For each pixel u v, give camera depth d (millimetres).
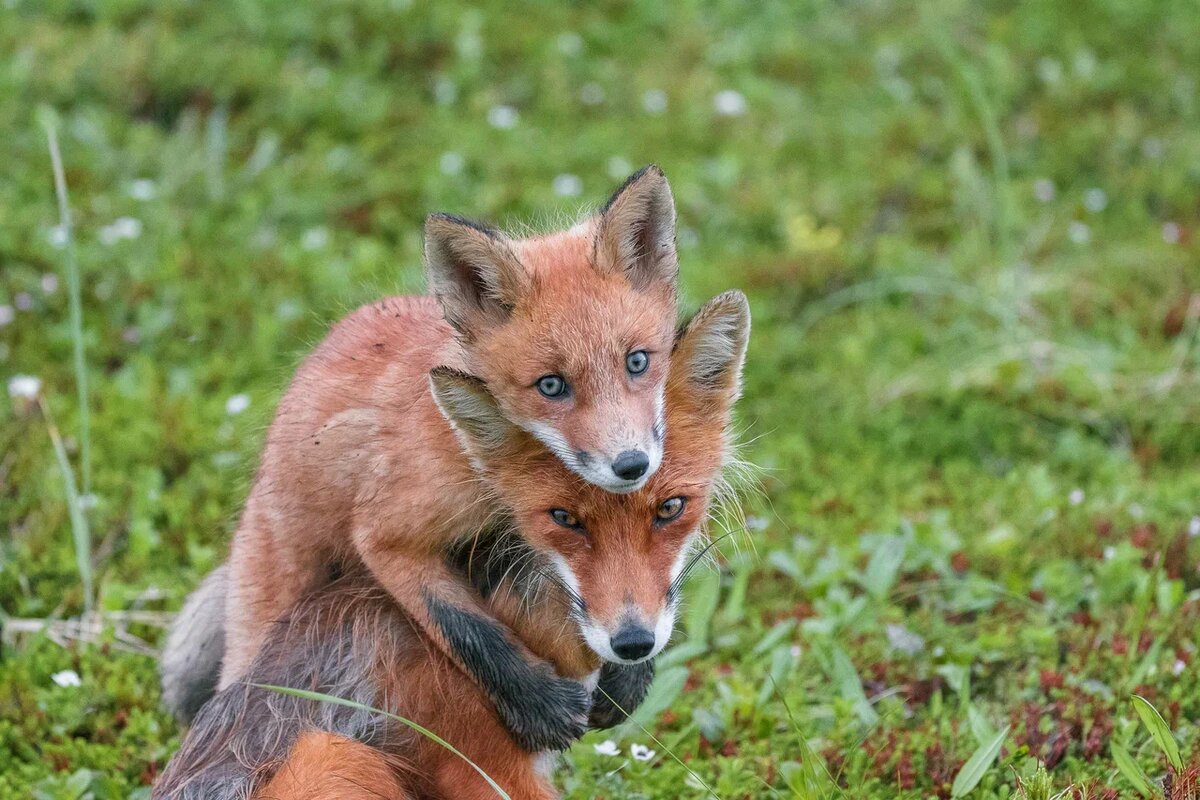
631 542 7555
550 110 17984
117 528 11648
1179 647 9984
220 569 9586
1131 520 11852
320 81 17531
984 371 14164
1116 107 18406
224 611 9289
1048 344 14539
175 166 16000
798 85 19188
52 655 10078
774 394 14188
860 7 20578
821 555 11695
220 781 7555
